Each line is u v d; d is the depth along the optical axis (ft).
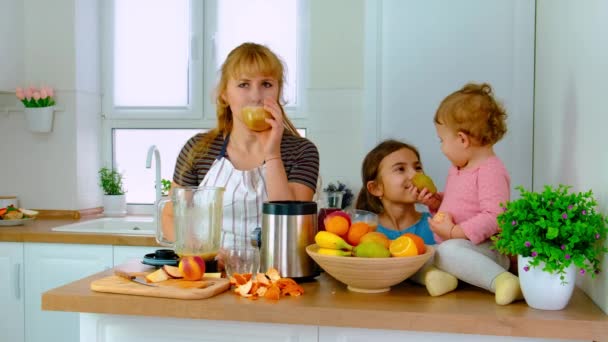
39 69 10.15
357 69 9.30
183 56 10.51
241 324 3.88
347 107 9.34
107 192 10.48
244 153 5.48
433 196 5.44
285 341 3.84
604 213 3.51
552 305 3.56
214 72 10.34
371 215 4.56
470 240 4.20
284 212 4.23
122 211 10.47
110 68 10.75
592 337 3.34
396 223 6.02
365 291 4.00
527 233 3.52
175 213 4.44
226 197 5.28
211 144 5.57
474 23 7.93
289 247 4.23
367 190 6.04
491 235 4.23
